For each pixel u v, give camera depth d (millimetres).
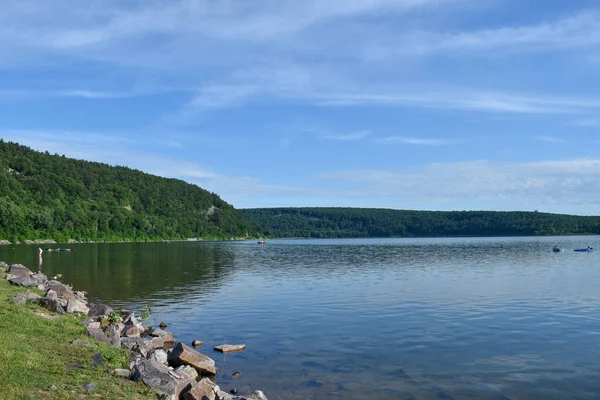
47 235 151250
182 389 14680
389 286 46750
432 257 95938
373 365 20359
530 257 94438
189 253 109625
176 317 30656
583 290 43438
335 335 25688
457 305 35125
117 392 13281
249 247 152875
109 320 25219
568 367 20000
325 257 97438
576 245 155875
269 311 32750
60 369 14539
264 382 18203
